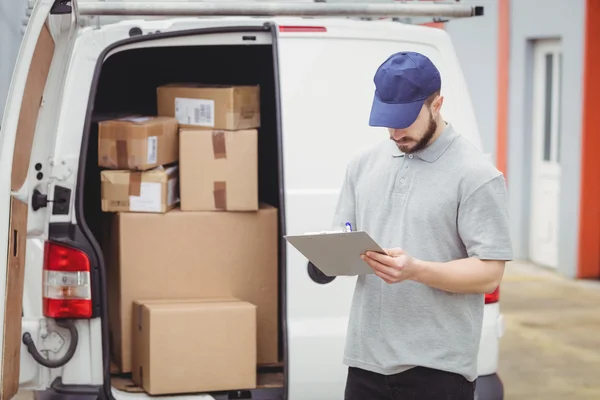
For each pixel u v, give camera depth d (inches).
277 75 179.3
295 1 187.2
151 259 185.2
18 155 148.9
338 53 181.8
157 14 176.2
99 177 214.8
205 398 180.4
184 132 184.4
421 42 186.7
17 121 143.3
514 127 476.1
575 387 279.7
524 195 473.4
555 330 344.2
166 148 187.5
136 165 183.3
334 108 179.9
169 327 177.6
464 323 139.6
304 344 175.6
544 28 450.0
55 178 171.6
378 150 146.6
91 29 174.7
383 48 183.8
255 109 190.4
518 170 474.0
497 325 185.0
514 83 475.2
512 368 297.9
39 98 159.6
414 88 134.8
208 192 185.6
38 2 141.8
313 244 133.8
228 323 179.6
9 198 142.5
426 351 138.9
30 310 173.6
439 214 137.6
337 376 177.0
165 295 186.1
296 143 177.8
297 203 176.2
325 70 180.9
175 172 191.0
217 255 187.0
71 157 172.1
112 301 195.9
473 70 506.9
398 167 141.8
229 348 179.9
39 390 175.2
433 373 139.7
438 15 185.3
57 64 163.8
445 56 187.6
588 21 420.2
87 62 173.8
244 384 181.0
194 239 186.1
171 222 185.2
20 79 142.9
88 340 175.0
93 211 215.8
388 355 140.5
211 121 186.2
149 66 232.1
